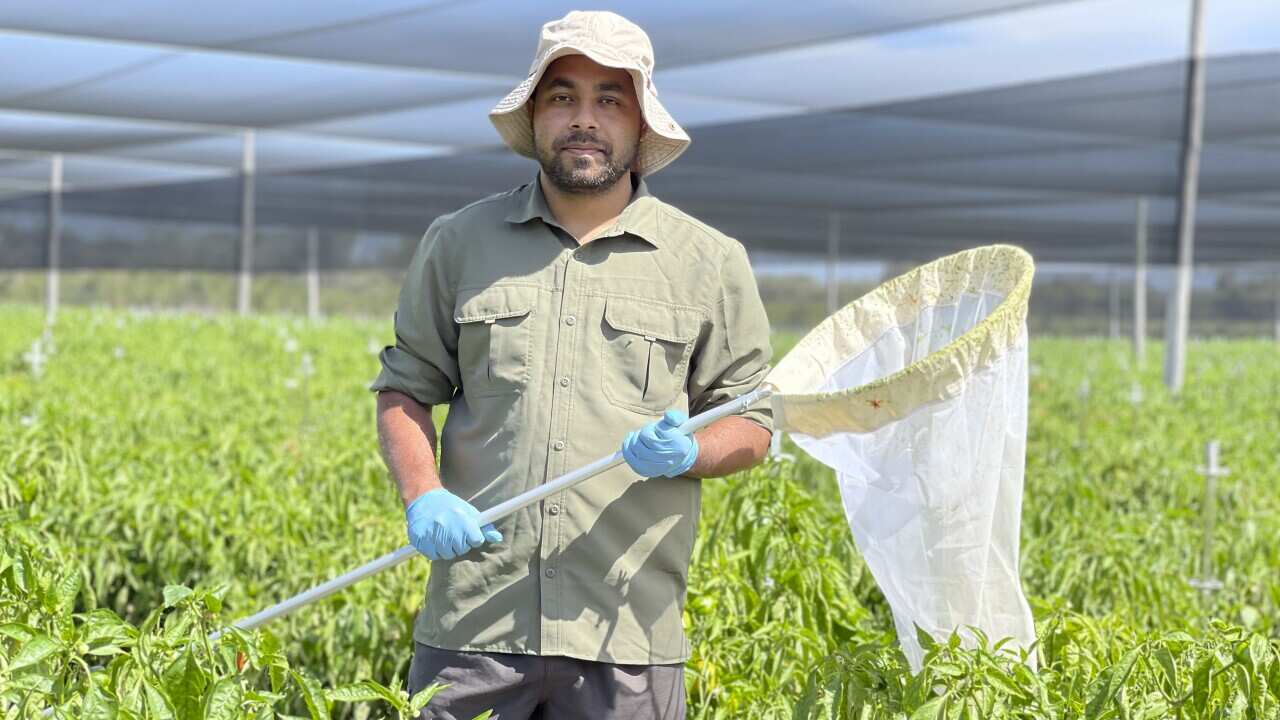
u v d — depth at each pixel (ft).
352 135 58.70
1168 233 51.75
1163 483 25.72
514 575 10.06
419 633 10.48
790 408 9.55
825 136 49.01
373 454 22.22
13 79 42.37
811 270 92.43
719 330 10.43
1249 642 9.81
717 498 19.83
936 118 44.62
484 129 56.49
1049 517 21.09
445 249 10.48
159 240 90.68
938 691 9.78
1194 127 41.78
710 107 48.49
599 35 9.92
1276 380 56.65
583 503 10.03
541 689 10.13
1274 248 96.89
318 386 38.09
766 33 32.42
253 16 31.68
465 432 10.37
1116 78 40.98
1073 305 84.17
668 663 10.31
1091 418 37.19
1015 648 10.19
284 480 21.30
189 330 66.59
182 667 8.21
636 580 10.14
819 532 14.76
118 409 29.14
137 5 30.86
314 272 93.20
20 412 27.61
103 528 18.15
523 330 10.18
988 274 10.41
